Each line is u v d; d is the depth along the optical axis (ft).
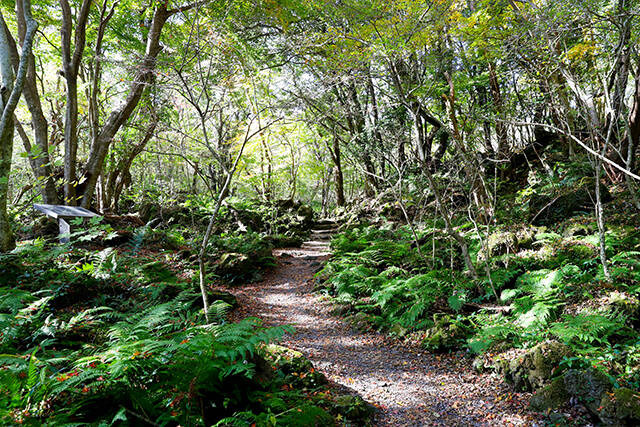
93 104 40.96
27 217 41.29
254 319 11.35
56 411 8.04
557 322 15.97
